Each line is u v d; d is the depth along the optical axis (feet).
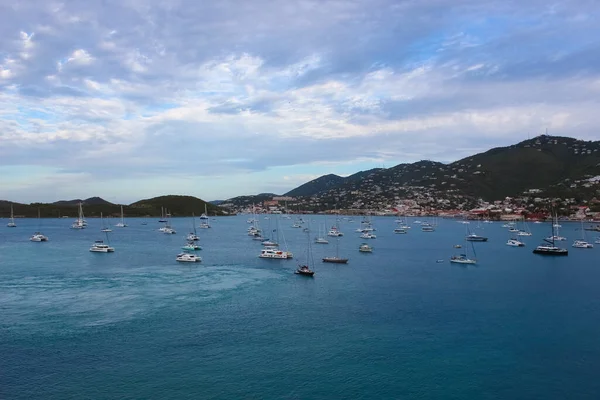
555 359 194.08
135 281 342.85
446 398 162.40
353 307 271.49
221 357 193.06
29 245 612.70
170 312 255.29
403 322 241.96
